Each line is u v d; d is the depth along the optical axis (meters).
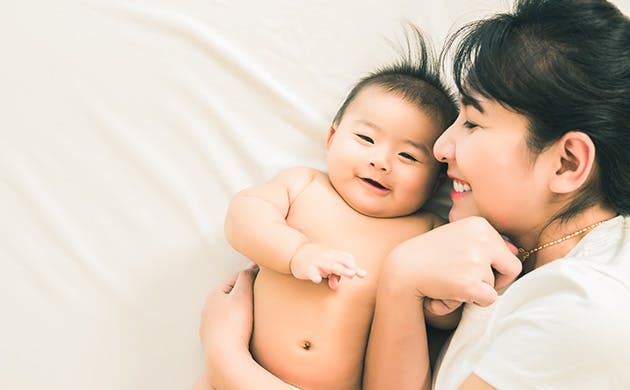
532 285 0.82
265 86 1.24
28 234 1.18
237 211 1.04
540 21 0.82
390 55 1.26
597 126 0.79
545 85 0.79
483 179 0.85
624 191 0.83
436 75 1.12
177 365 1.15
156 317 1.16
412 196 1.07
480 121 0.85
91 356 1.14
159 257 1.19
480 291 0.83
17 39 1.26
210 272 1.18
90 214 1.20
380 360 0.93
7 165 1.21
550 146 0.81
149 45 1.26
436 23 1.26
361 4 1.28
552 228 0.87
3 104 1.23
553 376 0.74
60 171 1.21
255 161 1.21
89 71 1.25
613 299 0.74
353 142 1.06
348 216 1.08
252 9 1.28
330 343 1.01
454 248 0.86
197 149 1.23
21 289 1.16
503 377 0.77
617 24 0.82
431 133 1.07
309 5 1.28
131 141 1.22
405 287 0.87
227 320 1.02
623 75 0.79
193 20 1.28
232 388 0.95
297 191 1.11
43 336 1.15
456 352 0.91
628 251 0.79
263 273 1.06
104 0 1.28
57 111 1.23
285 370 1.01
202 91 1.25
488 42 0.84
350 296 1.02
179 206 1.20
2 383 1.13
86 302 1.16
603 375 0.72
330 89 1.26
